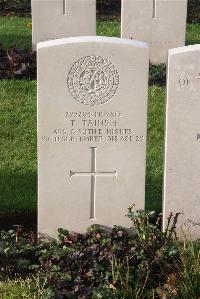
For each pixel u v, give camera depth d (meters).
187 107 2.74
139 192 2.86
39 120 2.74
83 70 2.70
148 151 3.62
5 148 3.65
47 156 2.79
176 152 2.80
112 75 2.71
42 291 2.53
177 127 2.77
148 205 3.17
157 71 4.55
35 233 2.98
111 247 2.70
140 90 2.74
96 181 2.84
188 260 2.60
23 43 5.30
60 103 2.73
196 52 2.67
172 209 2.88
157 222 2.84
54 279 2.56
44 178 2.82
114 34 5.57
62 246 2.80
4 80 4.34
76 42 2.67
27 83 4.30
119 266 2.55
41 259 2.69
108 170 2.83
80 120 2.76
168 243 2.69
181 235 2.89
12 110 3.99
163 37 4.75
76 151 2.80
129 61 2.70
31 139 3.74
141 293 2.51
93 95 2.73
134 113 2.77
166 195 2.86
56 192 2.84
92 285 2.57
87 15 4.74
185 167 2.82
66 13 4.73
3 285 2.60
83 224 2.90
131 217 2.77
